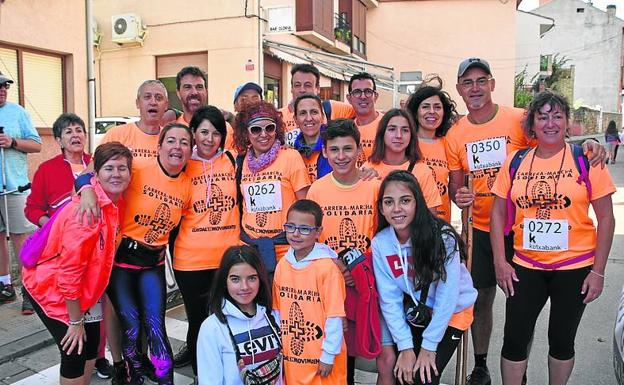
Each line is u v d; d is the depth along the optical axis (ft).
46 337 15.11
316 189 11.23
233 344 10.09
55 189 15.23
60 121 15.71
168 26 46.52
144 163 11.68
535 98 10.67
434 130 13.16
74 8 25.70
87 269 10.12
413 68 82.38
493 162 12.57
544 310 18.21
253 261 10.11
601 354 14.46
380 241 10.19
